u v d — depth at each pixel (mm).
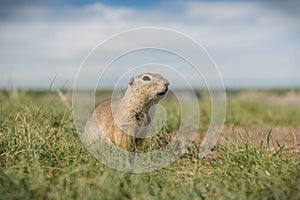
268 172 455
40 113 694
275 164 477
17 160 483
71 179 424
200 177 441
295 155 532
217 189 404
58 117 666
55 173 450
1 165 462
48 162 478
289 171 450
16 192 386
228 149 520
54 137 560
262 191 408
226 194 392
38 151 503
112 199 379
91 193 385
